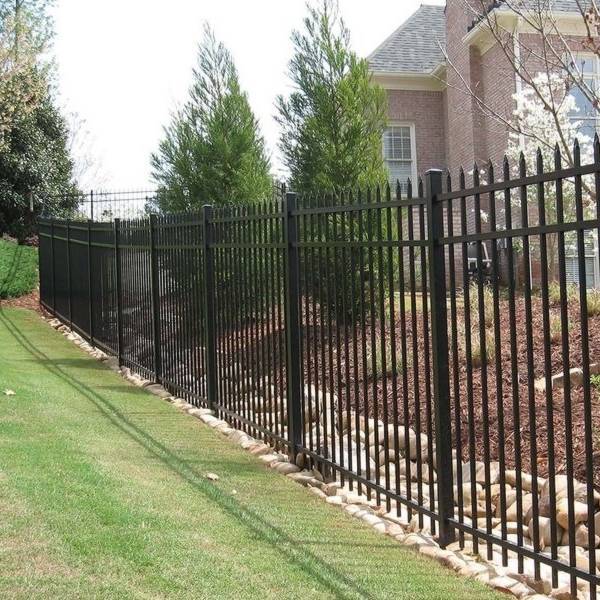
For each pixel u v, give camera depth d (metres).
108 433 5.95
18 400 6.52
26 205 22.86
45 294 16.09
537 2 6.39
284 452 5.94
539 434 5.00
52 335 13.36
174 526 3.83
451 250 3.99
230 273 6.91
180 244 8.17
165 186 12.89
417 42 20.03
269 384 6.11
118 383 8.96
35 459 4.68
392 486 5.16
